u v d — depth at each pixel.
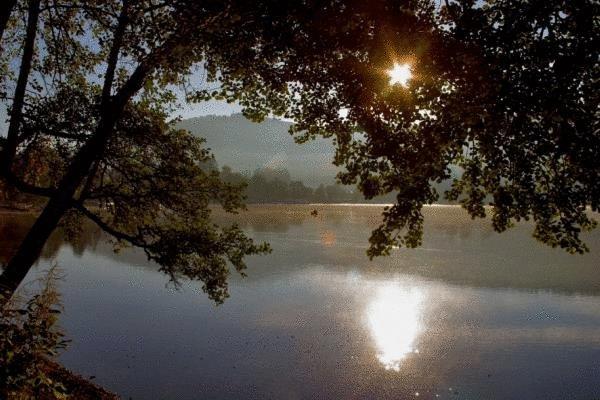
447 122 6.37
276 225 115.06
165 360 20.69
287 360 21.34
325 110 8.62
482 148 6.72
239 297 34.47
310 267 50.81
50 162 11.96
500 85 5.72
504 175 7.10
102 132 10.04
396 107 6.60
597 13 5.53
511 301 34.78
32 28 9.35
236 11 6.87
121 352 21.34
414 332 26.23
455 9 6.14
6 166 9.41
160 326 25.89
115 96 10.18
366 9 6.27
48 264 46.28
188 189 12.23
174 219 12.85
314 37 7.06
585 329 26.95
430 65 6.10
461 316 29.98
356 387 18.47
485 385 18.75
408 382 19.03
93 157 10.12
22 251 9.41
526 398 17.77
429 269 50.28
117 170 11.72
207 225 12.98
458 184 7.55
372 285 40.75
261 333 25.28
